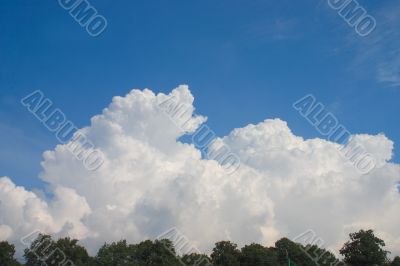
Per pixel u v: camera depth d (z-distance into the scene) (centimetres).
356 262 15212
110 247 16325
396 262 15612
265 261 15150
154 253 15388
